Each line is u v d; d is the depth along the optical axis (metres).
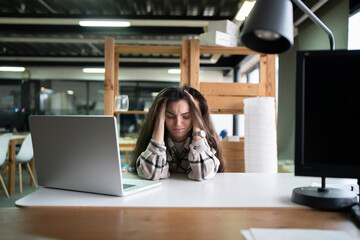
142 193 1.03
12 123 8.14
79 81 8.36
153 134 1.37
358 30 2.88
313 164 0.86
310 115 0.88
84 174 1.00
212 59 7.16
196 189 1.10
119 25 4.87
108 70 2.72
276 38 0.90
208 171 1.30
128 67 8.21
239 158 2.70
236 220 0.76
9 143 3.85
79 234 0.65
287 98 4.16
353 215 0.76
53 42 6.51
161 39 6.29
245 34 0.86
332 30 3.13
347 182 1.27
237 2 4.32
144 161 1.32
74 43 6.75
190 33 5.09
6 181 4.71
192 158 1.31
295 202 0.92
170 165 1.52
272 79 2.77
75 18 4.70
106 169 0.95
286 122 4.14
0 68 7.81
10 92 8.20
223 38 2.73
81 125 0.94
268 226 0.71
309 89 0.88
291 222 0.75
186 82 2.80
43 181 1.11
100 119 0.91
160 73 8.56
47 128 1.01
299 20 3.75
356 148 0.84
